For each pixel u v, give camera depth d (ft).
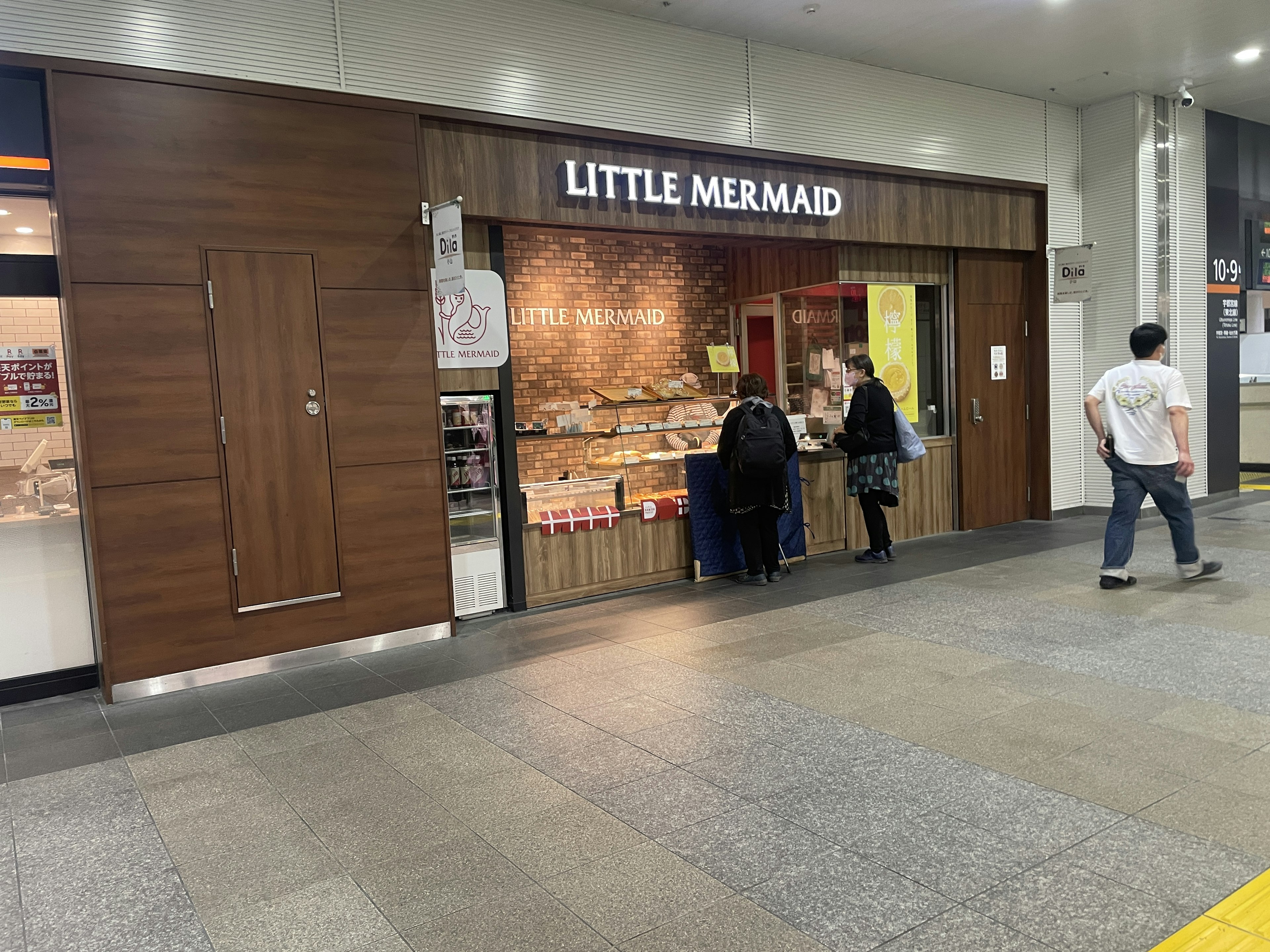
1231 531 25.62
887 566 23.27
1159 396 18.84
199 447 15.75
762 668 15.16
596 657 16.38
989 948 7.36
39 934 8.36
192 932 8.26
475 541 19.71
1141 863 8.55
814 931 7.72
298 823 10.39
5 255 15.17
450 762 11.94
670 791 10.69
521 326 24.90
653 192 21.01
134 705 15.19
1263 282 33.71
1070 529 27.71
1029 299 29.58
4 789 11.83
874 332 26.02
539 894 8.57
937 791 10.30
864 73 24.67
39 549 15.93
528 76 19.16
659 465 23.95
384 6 17.31
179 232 15.39
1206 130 31.01
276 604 16.62
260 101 16.06
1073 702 12.86
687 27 21.48
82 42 14.51
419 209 17.80
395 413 17.74
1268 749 10.98
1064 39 23.35
